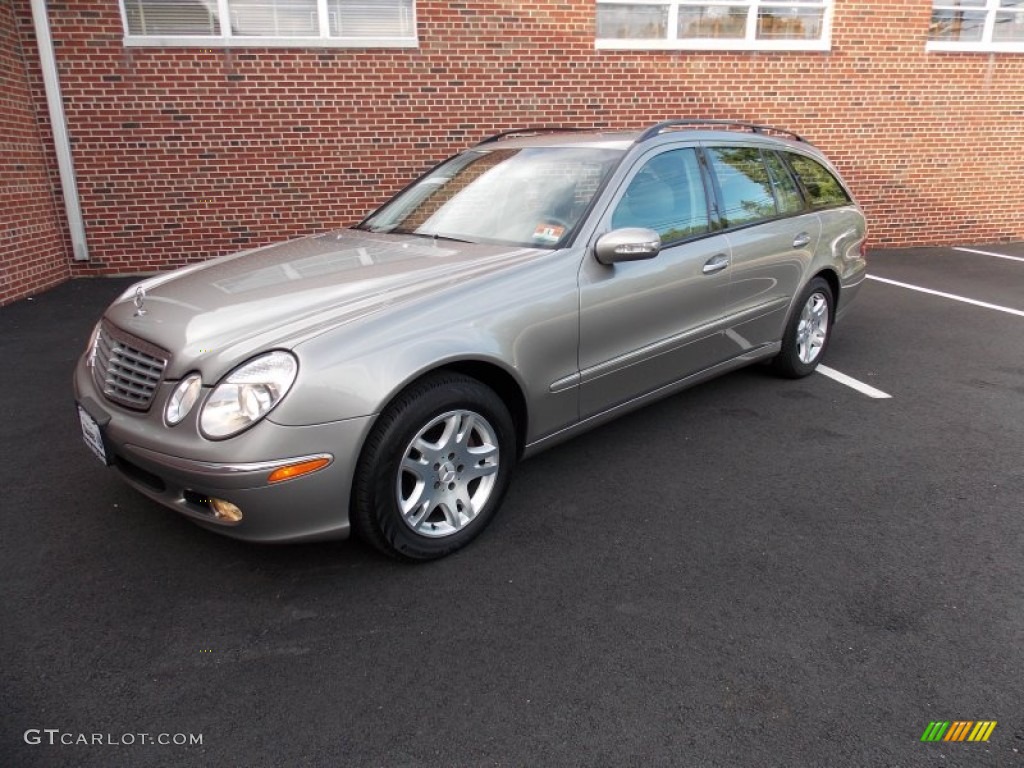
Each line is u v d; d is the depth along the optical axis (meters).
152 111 7.88
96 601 2.64
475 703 2.18
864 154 9.84
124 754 1.99
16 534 3.07
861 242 5.29
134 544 3.00
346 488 2.54
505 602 2.64
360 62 8.17
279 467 2.40
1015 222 10.63
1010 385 4.90
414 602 2.64
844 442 4.00
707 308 3.95
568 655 2.37
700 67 9.03
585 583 2.75
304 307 2.77
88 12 7.50
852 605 2.62
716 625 2.51
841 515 3.23
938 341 5.95
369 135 8.41
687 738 2.04
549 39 8.54
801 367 4.95
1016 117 10.09
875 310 6.99
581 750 2.01
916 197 10.20
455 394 2.76
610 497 3.40
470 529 2.96
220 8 7.84
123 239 8.20
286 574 2.80
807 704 2.16
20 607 2.61
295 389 2.42
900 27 9.39
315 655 2.38
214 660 2.36
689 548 2.98
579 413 3.41
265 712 2.14
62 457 3.80
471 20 8.30
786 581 2.76
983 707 2.15
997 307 7.06
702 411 4.44
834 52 9.32
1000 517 3.21
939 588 2.71
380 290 2.90
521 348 3.01
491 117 8.65
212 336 2.62
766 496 3.40
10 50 7.12
